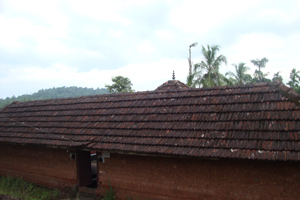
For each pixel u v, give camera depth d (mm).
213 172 7461
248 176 6996
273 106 7523
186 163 7852
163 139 7957
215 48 28797
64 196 10133
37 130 11289
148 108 9812
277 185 6648
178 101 9516
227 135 7199
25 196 9820
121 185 9016
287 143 6316
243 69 33188
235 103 8250
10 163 12555
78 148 9180
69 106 12383
